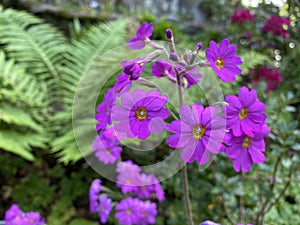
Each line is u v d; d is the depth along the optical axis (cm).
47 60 40
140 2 66
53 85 40
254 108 11
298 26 44
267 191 20
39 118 36
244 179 22
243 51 41
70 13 50
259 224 20
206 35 44
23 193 33
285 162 20
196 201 25
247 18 43
